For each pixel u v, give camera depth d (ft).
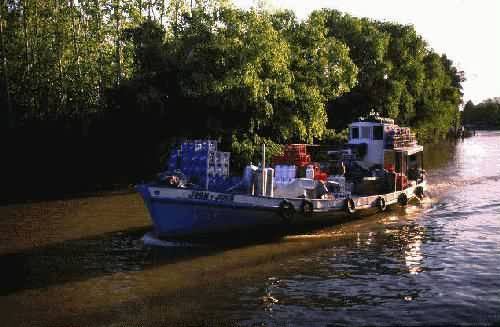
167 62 110.22
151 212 57.41
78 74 124.67
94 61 125.08
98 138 124.67
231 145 115.14
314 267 49.32
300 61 126.41
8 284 45.91
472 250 54.24
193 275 47.29
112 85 119.44
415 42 199.11
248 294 41.93
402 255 53.11
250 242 60.18
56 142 124.47
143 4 121.08
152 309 39.14
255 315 37.58
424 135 257.14
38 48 130.41
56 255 54.95
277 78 116.57
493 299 39.58
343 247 57.06
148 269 49.42
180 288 43.75
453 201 86.48
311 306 39.09
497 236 60.34
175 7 122.42
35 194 98.53
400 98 184.96
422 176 95.61
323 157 131.13
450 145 251.19
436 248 55.62
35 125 126.31
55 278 47.29
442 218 72.38
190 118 119.14
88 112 122.62
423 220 71.31
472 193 94.68
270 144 120.16
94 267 50.34
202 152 61.93
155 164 119.14
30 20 131.54
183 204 57.67
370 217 74.13
